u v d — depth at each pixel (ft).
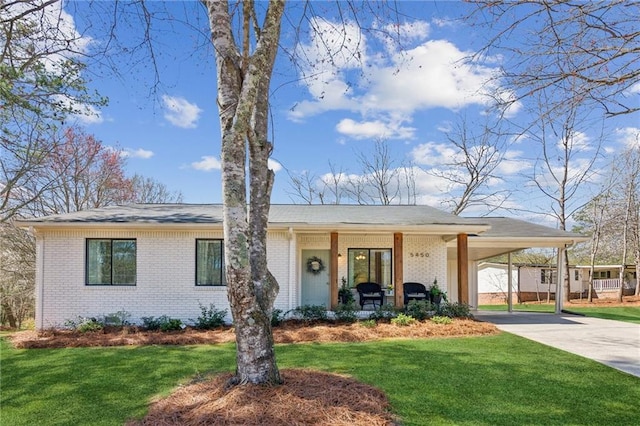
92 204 76.84
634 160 81.56
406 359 24.70
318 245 50.16
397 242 42.83
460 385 19.29
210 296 40.60
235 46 17.62
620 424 14.94
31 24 26.37
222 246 41.29
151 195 99.76
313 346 29.04
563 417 15.52
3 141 37.19
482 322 39.14
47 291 39.50
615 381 20.27
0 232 63.10
